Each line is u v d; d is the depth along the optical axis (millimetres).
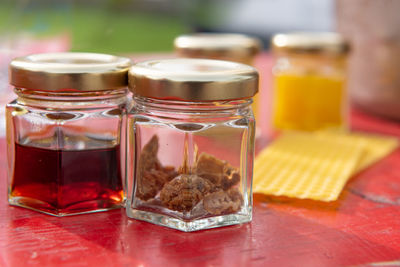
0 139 413
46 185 296
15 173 303
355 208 318
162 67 293
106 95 296
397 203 325
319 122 451
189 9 1419
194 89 275
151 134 289
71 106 290
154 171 289
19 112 297
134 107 296
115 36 968
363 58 467
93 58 308
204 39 421
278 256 269
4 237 278
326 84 448
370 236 288
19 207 306
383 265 263
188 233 285
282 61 461
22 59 295
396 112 468
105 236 281
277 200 325
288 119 457
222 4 1550
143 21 1249
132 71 288
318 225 297
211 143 286
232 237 283
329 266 262
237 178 293
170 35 1173
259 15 1470
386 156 404
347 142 423
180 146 283
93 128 295
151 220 292
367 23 456
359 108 513
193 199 284
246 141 294
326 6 1281
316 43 436
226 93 278
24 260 262
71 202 297
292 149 402
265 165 369
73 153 293
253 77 286
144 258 265
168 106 282
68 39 480
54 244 273
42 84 284
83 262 261
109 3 1024
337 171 360
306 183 339
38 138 293
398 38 431
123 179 308
